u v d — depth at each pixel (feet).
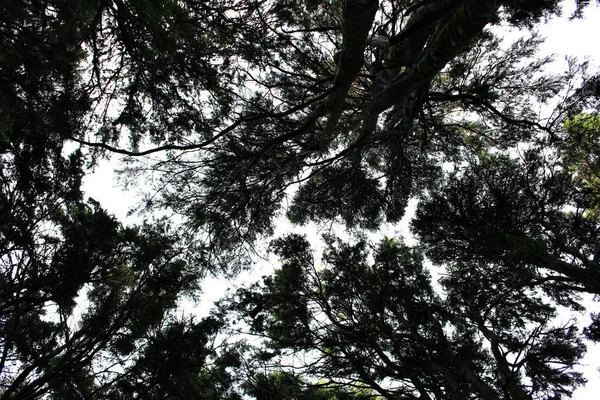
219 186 25.27
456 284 29.84
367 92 27.32
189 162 24.39
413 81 14.92
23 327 22.39
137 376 20.74
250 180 26.71
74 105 20.02
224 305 30.71
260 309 30.58
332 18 26.25
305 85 25.04
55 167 22.09
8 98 18.07
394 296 29.96
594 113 27.58
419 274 32.78
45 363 20.04
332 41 27.22
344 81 14.57
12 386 18.71
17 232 21.44
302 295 30.83
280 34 21.91
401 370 26.11
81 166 22.48
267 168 26.78
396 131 26.86
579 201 25.26
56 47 17.88
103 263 22.49
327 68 27.32
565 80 26.66
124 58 21.20
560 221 25.39
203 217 25.26
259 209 27.20
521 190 25.71
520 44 27.50
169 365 20.89
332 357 27.81
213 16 19.90
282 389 27.61
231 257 26.91
